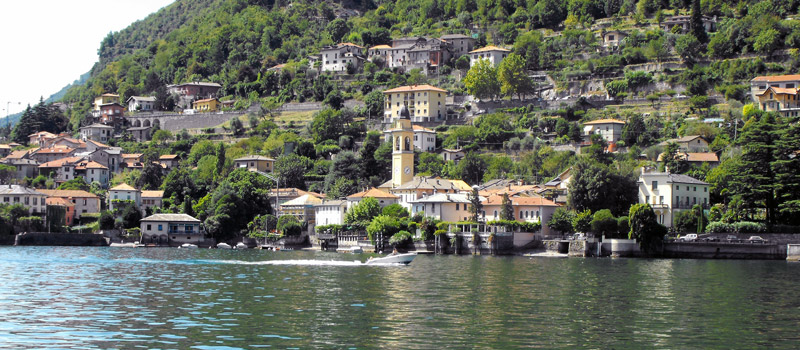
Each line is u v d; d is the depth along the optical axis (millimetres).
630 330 116938
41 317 123375
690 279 185250
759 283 177500
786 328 120062
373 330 114125
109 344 103688
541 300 146250
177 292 154750
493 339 109000
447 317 125750
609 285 171375
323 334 110938
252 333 111188
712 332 116375
